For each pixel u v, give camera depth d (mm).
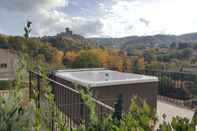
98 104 1672
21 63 1223
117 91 5090
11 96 1099
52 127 1240
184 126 723
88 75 7363
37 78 1531
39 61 1330
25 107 1094
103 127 984
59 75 5785
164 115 829
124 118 885
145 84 5520
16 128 1007
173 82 6797
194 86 6219
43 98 1315
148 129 797
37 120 1099
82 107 1529
